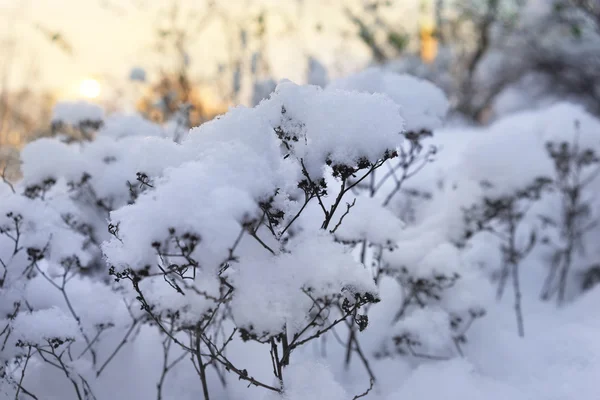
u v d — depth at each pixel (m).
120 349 2.06
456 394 1.94
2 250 1.88
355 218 1.88
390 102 1.41
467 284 2.41
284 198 1.41
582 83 9.67
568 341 2.34
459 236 2.63
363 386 2.06
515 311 2.79
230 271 1.45
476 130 7.48
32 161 2.09
